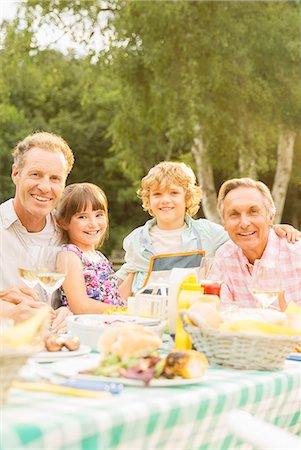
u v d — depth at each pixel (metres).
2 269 2.90
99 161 26.09
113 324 1.94
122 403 1.20
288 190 24.22
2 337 1.19
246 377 1.53
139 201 25.50
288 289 2.96
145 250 3.54
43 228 3.05
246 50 15.51
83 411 1.12
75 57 18.98
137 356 1.44
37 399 1.22
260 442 1.14
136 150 18.33
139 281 3.52
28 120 25.22
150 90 16.19
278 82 16.09
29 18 16.53
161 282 2.34
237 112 15.85
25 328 1.20
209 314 1.68
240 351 1.63
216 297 1.80
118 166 25.19
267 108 15.98
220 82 15.33
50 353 1.65
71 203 3.06
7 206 2.97
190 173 3.62
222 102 15.74
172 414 1.21
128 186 25.86
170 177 3.54
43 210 2.93
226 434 1.40
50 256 2.14
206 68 15.35
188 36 15.30
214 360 1.68
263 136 16.23
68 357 1.69
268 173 21.84
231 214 2.96
